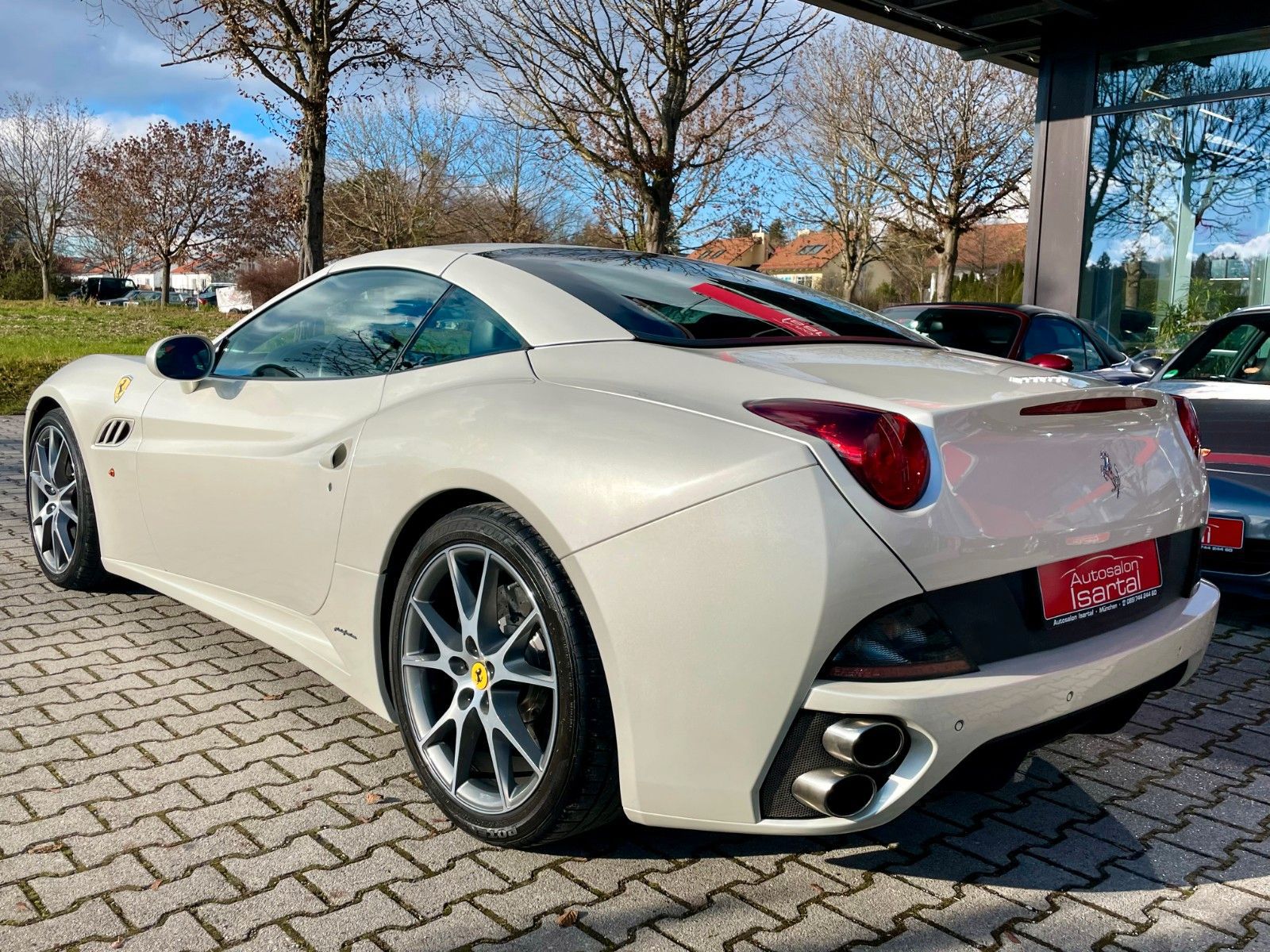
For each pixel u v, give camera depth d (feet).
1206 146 34.47
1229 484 13.00
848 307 10.12
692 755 6.34
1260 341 15.19
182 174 156.25
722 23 35.19
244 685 10.42
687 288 9.18
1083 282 37.58
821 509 5.95
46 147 164.86
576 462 6.75
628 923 6.53
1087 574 7.04
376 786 8.34
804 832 6.26
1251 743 9.80
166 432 10.99
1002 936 6.53
